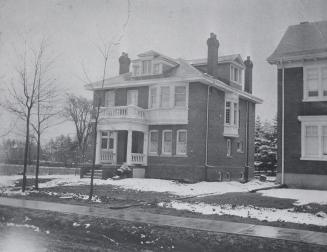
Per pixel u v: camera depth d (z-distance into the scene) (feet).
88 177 91.71
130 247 31.89
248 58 110.32
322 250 26.84
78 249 30.55
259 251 28.60
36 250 29.94
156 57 95.40
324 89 68.39
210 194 63.77
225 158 98.02
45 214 41.22
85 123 171.22
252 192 65.87
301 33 73.31
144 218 37.76
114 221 36.65
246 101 110.73
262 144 133.08
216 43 94.58
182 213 42.14
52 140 185.98
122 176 87.56
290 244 28.04
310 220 38.47
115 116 92.02
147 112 94.32
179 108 90.02
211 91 92.43
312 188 67.87
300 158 69.31
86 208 44.62
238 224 35.14
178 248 31.14
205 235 31.37
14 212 42.98
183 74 90.43
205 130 89.40
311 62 69.36
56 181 82.79
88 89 103.55
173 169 90.07
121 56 107.24
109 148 101.04
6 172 119.96
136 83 95.81
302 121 69.31
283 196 57.77
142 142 95.86
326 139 67.51
